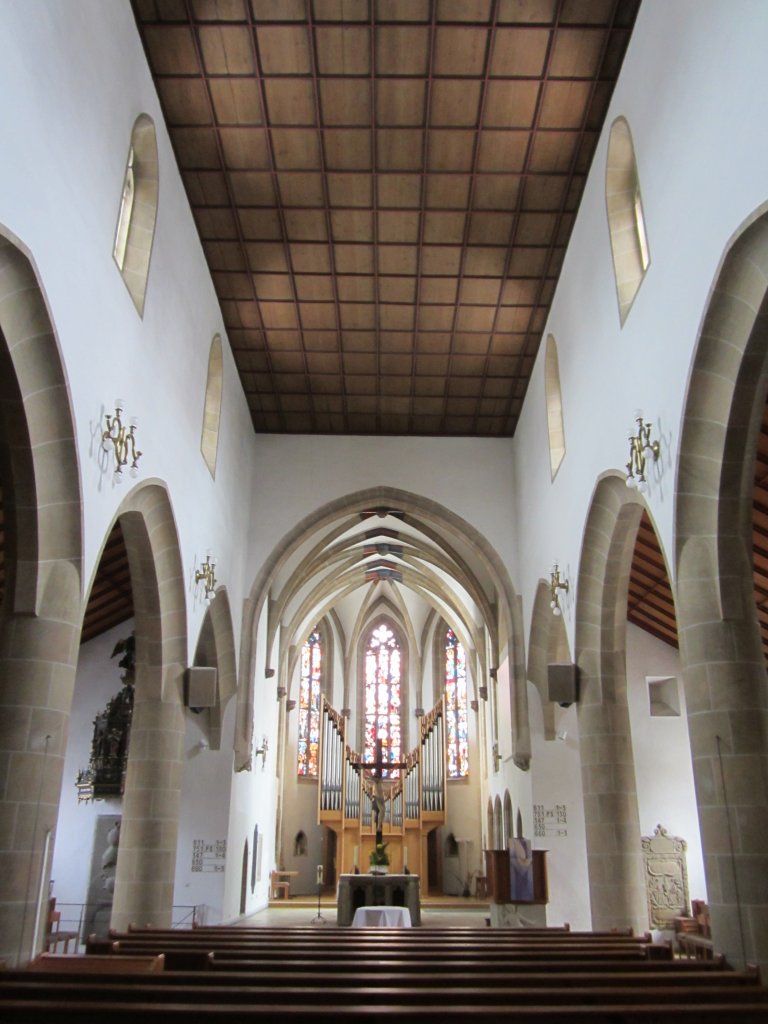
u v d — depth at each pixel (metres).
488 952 8.45
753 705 8.59
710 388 8.67
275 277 15.35
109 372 9.70
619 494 12.26
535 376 17.67
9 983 6.05
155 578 12.83
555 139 12.51
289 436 20.39
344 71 11.46
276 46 11.09
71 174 8.39
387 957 8.09
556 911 16.83
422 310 16.25
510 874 15.80
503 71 11.46
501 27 10.84
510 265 15.10
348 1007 5.19
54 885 18.02
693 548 9.09
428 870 31.44
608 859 12.94
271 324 16.59
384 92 11.79
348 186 13.40
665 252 9.54
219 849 17.11
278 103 11.92
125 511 11.22
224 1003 5.82
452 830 31.59
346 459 20.23
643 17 10.32
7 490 8.52
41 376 8.17
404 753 33.69
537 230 14.28
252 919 20.47
